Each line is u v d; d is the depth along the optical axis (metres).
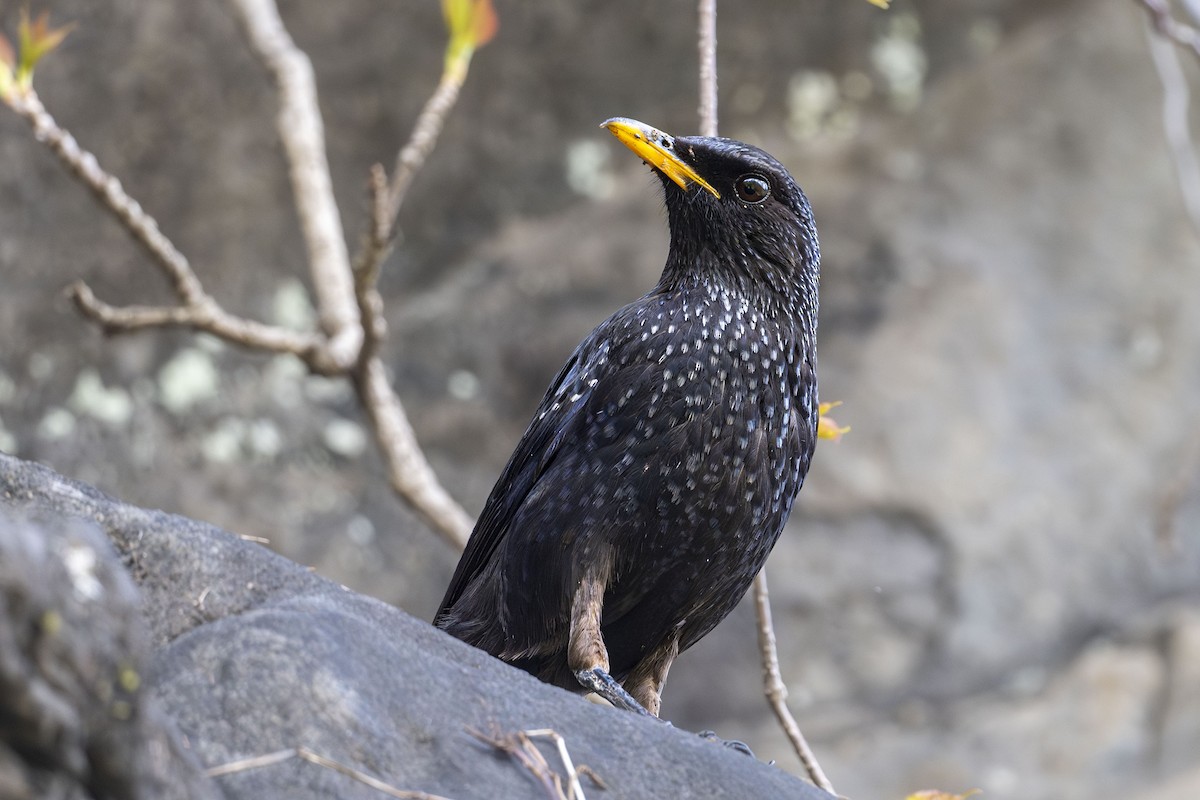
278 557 4.17
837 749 12.80
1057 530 13.66
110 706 2.84
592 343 6.24
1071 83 15.58
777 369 6.04
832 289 14.66
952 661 13.23
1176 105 9.80
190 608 3.89
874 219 14.96
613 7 15.18
